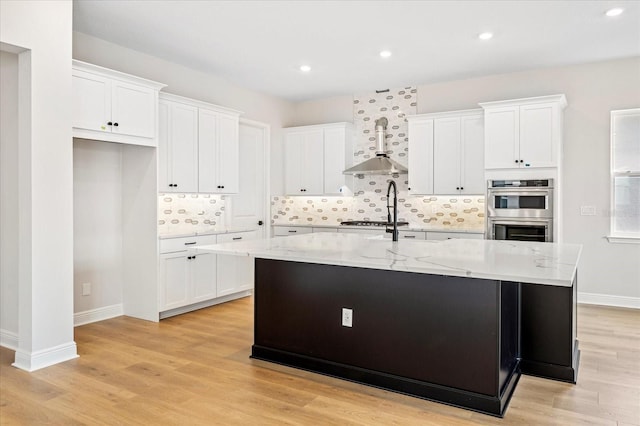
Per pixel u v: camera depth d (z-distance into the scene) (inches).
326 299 120.5
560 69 203.6
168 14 147.9
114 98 156.2
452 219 231.3
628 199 195.6
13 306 138.4
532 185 191.2
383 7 142.2
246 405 102.0
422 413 98.0
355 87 240.7
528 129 191.6
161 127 179.3
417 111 238.2
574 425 92.3
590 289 200.5
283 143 268.1
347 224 240.2
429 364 105.0
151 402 103.3
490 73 214.2
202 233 193.9
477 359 99.1
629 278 193.3
